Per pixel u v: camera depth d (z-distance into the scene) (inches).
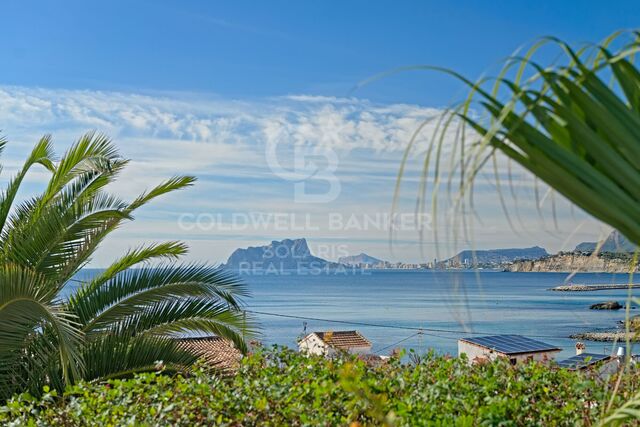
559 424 133.5
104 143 325.7
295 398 144.0
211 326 340.5
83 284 343.6
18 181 329.4
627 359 60.7
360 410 122.8
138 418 141.9
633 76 44.9
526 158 41.8
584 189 40.3
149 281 339.3
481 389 145.5
